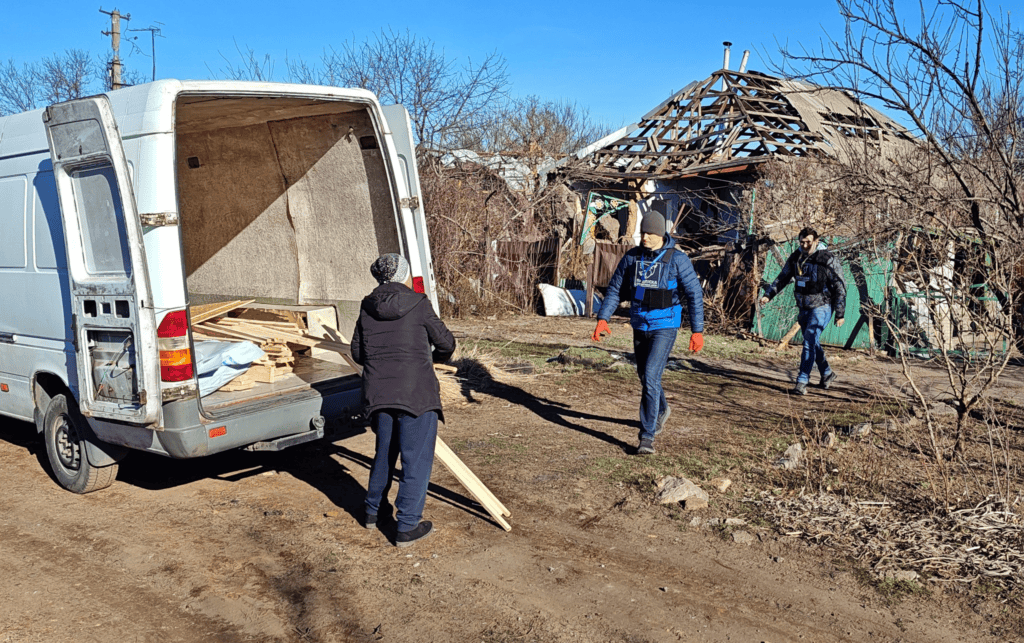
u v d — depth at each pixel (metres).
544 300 14.62
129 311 4.27
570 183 18.66
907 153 8.36
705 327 12.72
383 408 4.29
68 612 3.64
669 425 6.84
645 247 6.08
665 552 4.32
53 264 5.02
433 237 14.75
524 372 8.93
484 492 4.70
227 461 5.88
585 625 3.55
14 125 5.36
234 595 3.80
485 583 3.93
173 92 4.31
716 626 3.56
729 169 15.84
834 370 9.64
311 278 6.50
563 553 4.29
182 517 4.77
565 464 5.75
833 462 5.68
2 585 3.90
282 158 6.26
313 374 5.68
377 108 5.49
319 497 5.12
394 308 4.34
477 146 20.86
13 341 5.44
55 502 5.04
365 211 5.93
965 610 3.69
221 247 7.05
